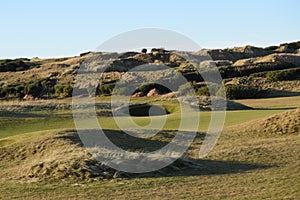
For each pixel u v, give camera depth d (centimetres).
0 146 2672
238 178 1912
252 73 8438
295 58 9469
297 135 2838
